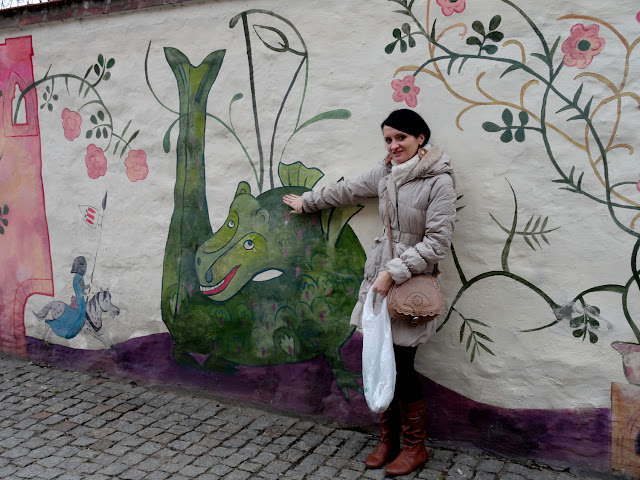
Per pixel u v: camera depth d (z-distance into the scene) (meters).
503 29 3.07
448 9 3.17
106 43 4.24
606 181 2.95
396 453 3.29
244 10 3.73
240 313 3.97
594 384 3.05
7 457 3.38
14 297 4.91
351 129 3.49
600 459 3.07
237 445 3.49
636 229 2.90
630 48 2.84
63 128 4.50
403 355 3.11
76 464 3.29
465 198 3.23
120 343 4.48
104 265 4.47
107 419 3.86
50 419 3.86
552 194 3.05
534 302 3.14
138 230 4.29
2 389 4.36
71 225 4.57
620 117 2.89
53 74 4.48
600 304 3.00
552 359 3.12
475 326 3.28
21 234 4.80
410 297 2.94
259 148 3.79
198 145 4.00
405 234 3.06
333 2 3.46
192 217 4.07
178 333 4.22
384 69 3.37
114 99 4.27
